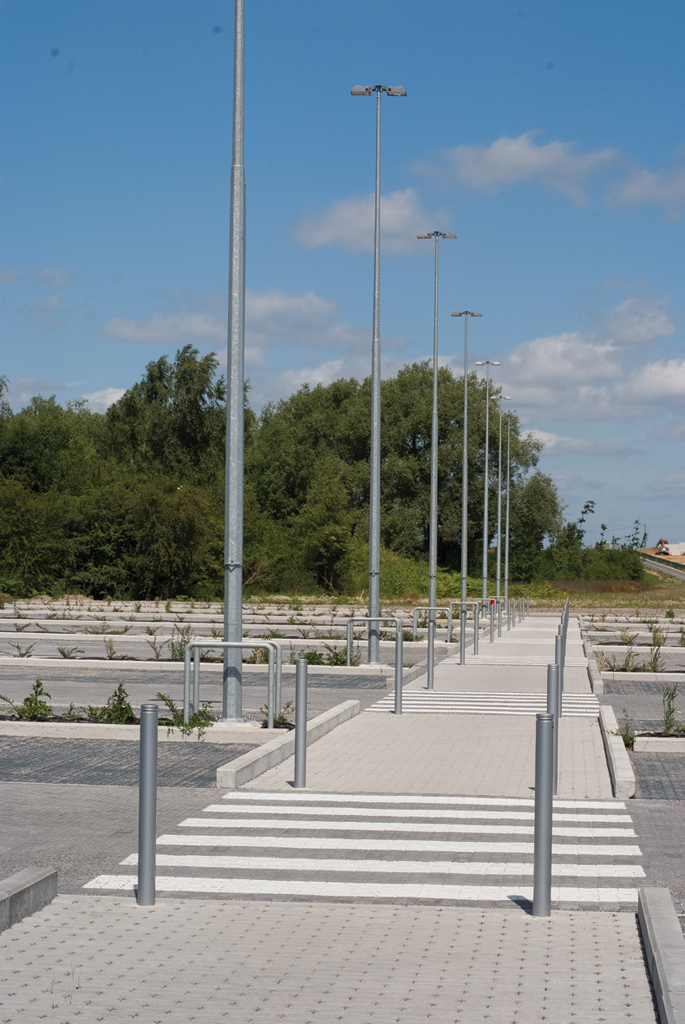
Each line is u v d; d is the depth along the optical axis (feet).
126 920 19.21
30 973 16.48
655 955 16.06
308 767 34.78
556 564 294.05
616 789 30.81
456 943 18.06
